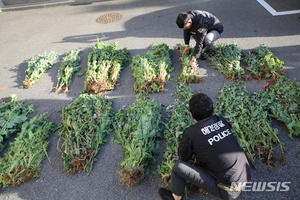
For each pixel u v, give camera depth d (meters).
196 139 1.99
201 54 4.50
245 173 1.97
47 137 3.25
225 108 3.29
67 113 3.44
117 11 7.01
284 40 4.80
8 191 2.69
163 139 3.07
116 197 2.54
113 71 4.27
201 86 3.91
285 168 2.60
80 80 4.39
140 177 2.56
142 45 5.28
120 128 3.21
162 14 6.49
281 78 3.71
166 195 2.39
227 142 1.97
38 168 2.86
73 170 2.77
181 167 2.09
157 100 3.73
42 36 6.20
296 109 3.04
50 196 2.61
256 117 3.02
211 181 2.04
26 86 4.34
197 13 3.82
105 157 2.96
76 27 6.44
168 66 4.35
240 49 4.47
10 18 7.46
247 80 3.89
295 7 5.88
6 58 5.42
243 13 5.98
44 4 7.86
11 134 3.38
